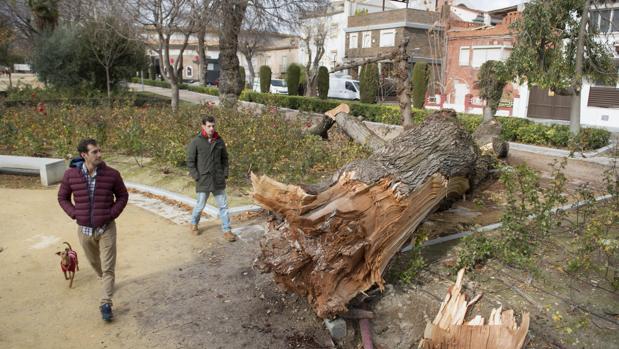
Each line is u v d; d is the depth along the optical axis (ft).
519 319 13.66
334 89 98.73
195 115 40.88
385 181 15.42
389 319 14.35
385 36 120.16
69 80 70.59
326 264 13.08
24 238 20.70
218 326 14.02
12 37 87.25
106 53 67.62
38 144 36.73
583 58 45.78
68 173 14.28
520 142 47.37
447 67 89.35
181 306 15.08
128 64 73.05
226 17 51.55
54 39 70.33
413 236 17.17
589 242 16.31
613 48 61.93
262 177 13.99
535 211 17.20
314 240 13.34
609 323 13.48
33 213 24.09
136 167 32.89
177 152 30.48
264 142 31.14
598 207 19.62
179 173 30.50
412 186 16.01
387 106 64.85
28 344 13.08
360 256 13.97
